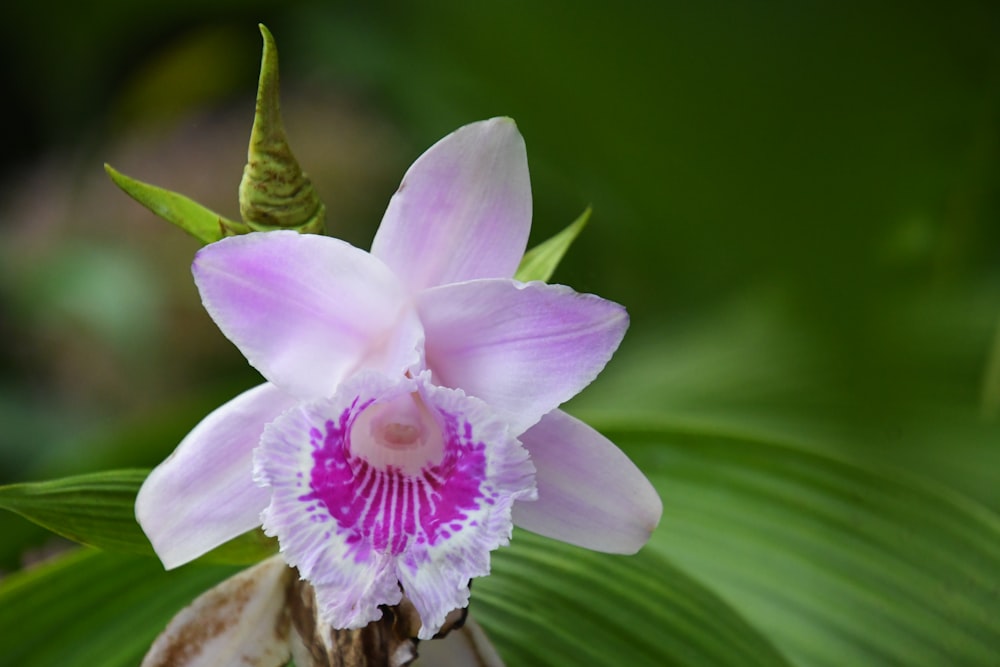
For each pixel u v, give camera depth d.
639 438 0.59
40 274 1.05
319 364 0.50
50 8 1.00
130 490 0.51
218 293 0.49
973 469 0.62
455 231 0.50
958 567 0.56
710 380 0.74
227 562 0.51
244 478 0.50
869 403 0.30
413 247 0.50
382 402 0.51
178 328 1.04
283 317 0.49
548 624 0.54
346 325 0.50
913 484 0.57
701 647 0.54
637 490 0.50
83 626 0.54
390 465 0.51
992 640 0.55
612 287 0.78
